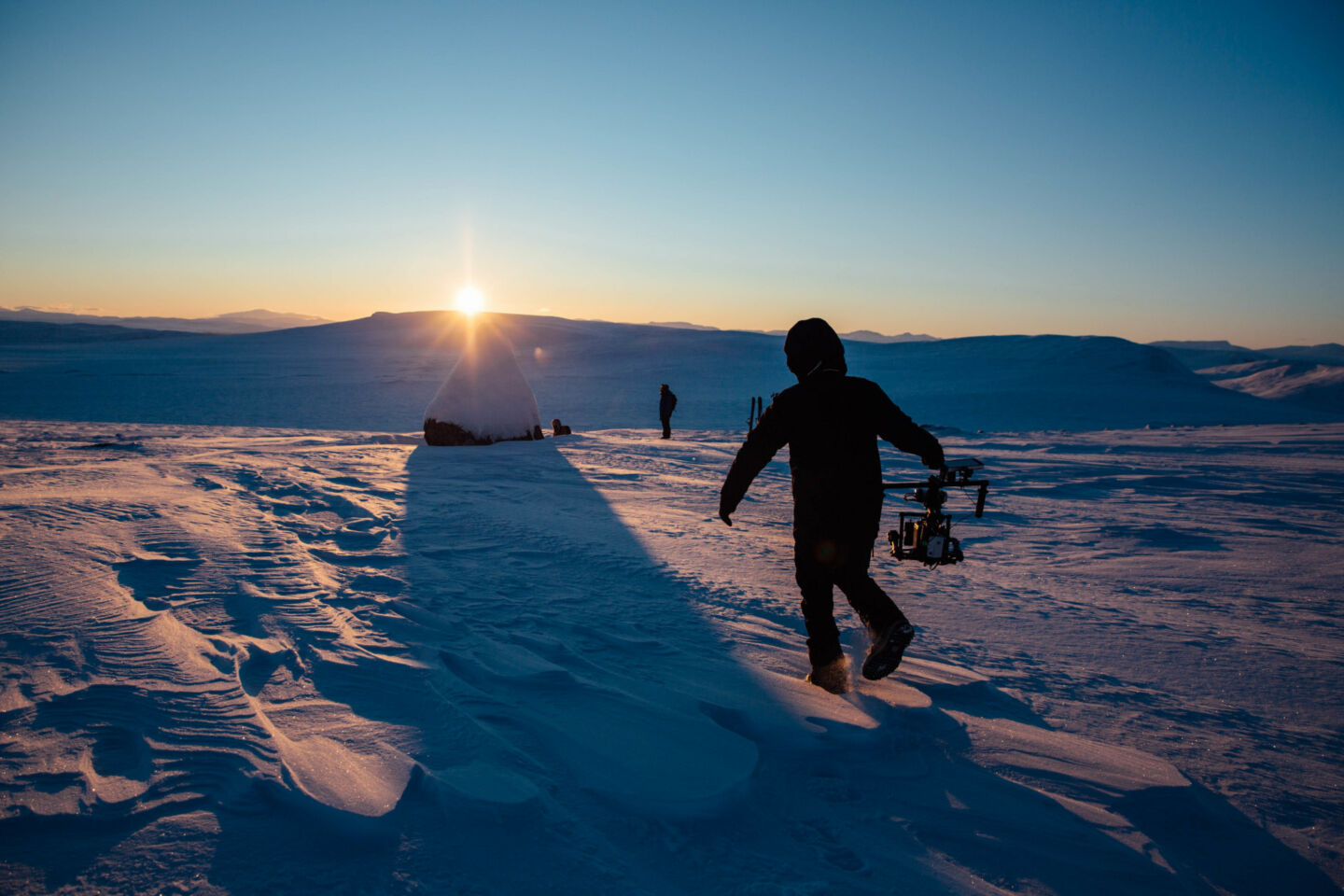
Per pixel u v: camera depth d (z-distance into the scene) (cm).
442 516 560
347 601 320
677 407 4816
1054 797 196
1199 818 194
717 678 255
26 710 200
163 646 253
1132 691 283
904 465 1131
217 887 136
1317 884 169
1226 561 543
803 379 260
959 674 280
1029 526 677
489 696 228
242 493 608
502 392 1352
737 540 538
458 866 148
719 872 155
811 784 197
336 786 167
